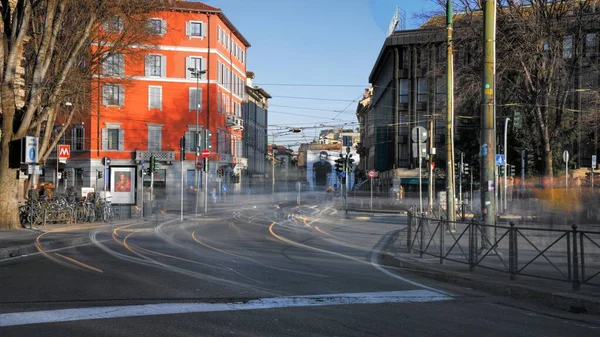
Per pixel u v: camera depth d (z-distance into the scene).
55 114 24.94
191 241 17.75
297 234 21.30
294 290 9.28
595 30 28.20
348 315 7.48
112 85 33.25
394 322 7.13
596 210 26.38
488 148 13.43
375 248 16.56
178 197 57.25
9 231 19.42
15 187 20.61
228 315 7.32
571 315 8.00
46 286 9.27
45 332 6.36
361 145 90.38
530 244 10.05
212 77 59.50
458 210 31.06
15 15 19.97
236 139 69.88
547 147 28.91
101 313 7.33
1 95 19.89
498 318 7.59
